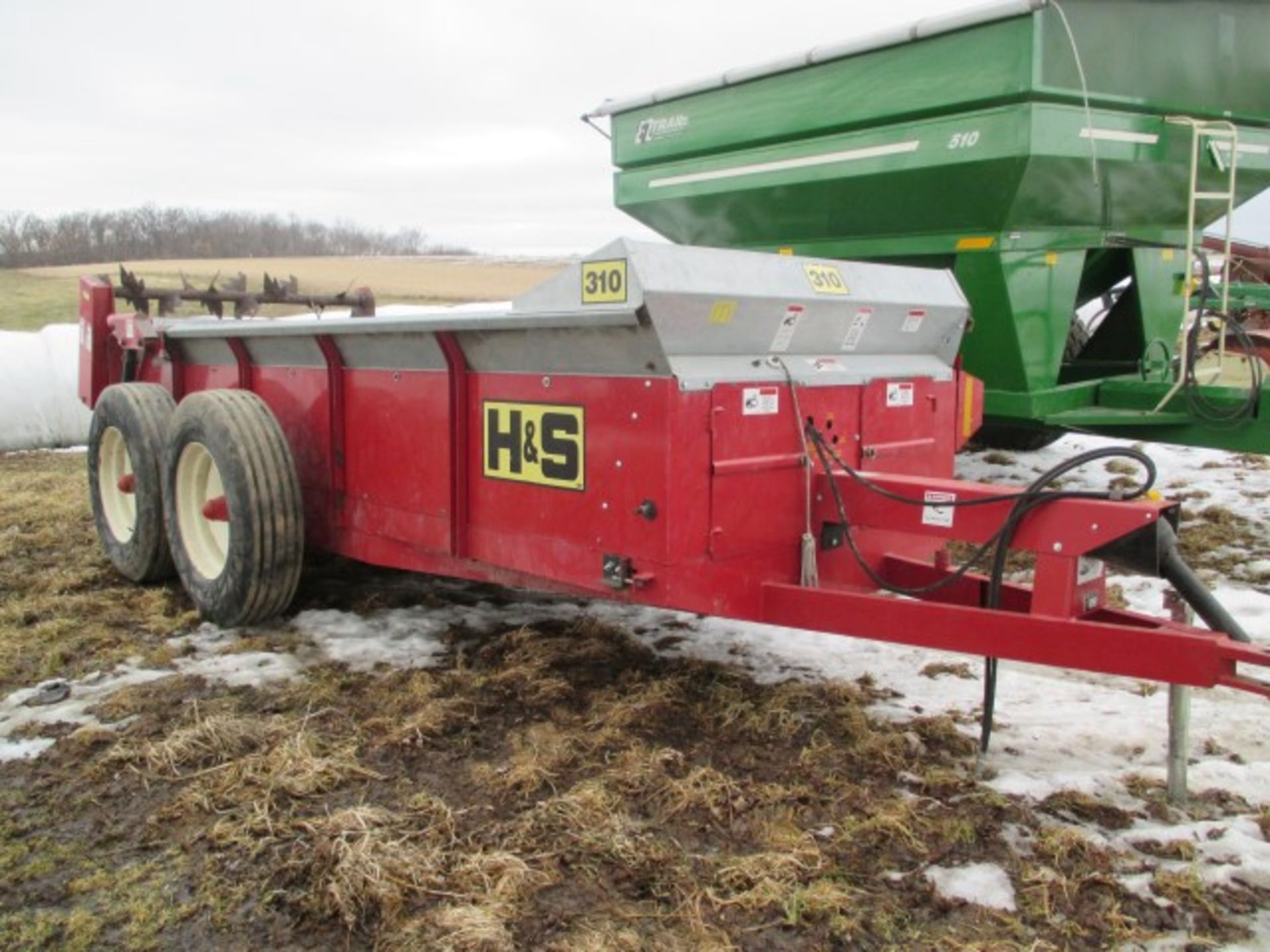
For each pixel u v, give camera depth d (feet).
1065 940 7.83
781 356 11.00
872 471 12.01
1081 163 17.37
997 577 9.60
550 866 8.69
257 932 8.03
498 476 11.77
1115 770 10.34
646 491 10.04
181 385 18.16
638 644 13.91
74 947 7.88
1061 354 19.35
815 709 11.76
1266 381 17.19
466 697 12.10
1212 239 27.20
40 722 11.71
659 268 9.52
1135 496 9.15
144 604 16.01
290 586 14.60
